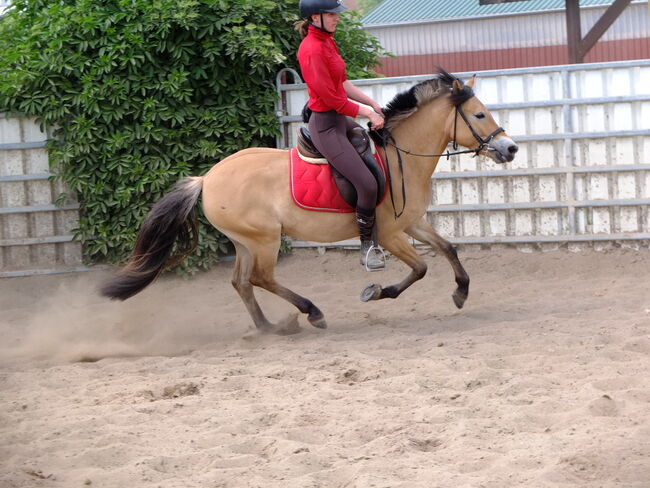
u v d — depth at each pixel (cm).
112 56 906
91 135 918
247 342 666
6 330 766
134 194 941
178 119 921
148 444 418
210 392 516
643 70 889
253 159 664
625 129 901
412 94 657
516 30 1911
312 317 677
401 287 687
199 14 909
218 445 414
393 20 1967
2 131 953
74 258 970
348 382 523
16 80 923
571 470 359
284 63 975
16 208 959
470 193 945
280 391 505
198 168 957
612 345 571
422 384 504
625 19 1848
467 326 672
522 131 926
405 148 657
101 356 636
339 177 639
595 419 418
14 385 556
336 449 400
